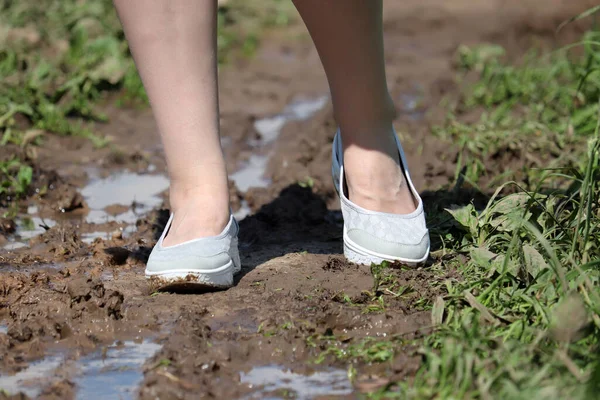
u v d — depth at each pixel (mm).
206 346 2572
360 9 2979
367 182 3146
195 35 2846
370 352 2521
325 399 2318
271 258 3316
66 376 2471
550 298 2611
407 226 3107
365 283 2977
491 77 6410
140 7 2789
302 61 7953
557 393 2092
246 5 10039
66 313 2803
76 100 5785
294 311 2795
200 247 2906
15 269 3316
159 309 2842
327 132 5426
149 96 2930
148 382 2369
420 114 5859
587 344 2398
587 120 4926
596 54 5398
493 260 2895
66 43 7387
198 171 2965
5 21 7621
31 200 4234
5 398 2328
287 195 4102
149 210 4109
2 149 4672
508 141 4594
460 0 10094
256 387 2391
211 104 2951
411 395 2209
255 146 5262
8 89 5648
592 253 2873
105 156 4988
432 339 2504
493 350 2367
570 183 3957
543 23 8578
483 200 3910
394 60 7703
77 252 3510
